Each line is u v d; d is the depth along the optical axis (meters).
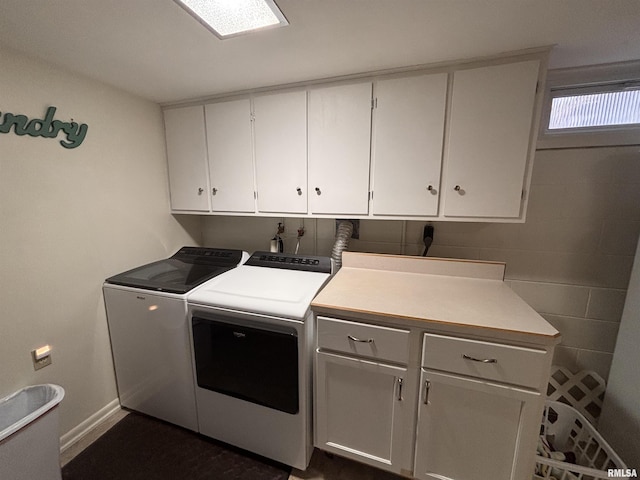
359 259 1.80
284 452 1.42
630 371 1.38
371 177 1.60
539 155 1.60
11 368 1.31
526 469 1.11
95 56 1.32
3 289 1.27
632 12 0.98
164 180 2.07
